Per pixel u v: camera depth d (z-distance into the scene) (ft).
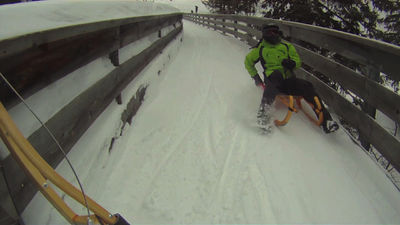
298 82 10.12
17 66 4.45
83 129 6.75
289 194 7.01
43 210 5.18
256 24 25.84
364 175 7.73
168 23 22.27
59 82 5.90
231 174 7.77
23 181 4.65
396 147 7.04
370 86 8.21
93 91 7.21
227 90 14.61
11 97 4.40
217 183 7.41
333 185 7.35
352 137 9.61
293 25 15.15
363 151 8.75
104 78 7.91
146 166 8.09
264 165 8.14
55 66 5.62
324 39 11.57
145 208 6.56
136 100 11.20
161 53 18.10
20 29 4.20
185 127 10.61
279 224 6.15
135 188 7.17
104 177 7.27
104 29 7.84
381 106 7.67
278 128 10.36
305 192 7.09
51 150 5.34
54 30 4.83
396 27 29.53
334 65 10.64
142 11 13.32
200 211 6.50
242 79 16.66
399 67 6.99
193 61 21.59
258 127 10.20
